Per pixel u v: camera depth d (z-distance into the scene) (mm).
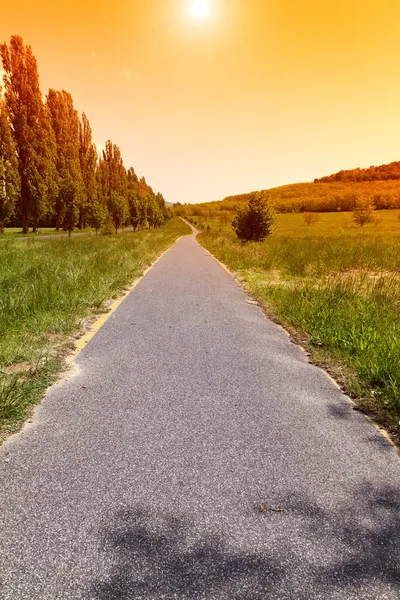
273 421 2988
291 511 1985
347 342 4863
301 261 13742
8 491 2082
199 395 3422
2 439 2629
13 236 32594
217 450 2549
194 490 2127
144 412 3066
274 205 25594
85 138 57438
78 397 3324
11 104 36250
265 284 9883
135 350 4641
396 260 14328
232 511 1967
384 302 7020
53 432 2730
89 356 4402
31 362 4094
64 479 2193
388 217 102562
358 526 1895
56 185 40188
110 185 73562
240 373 3986
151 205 75750
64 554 1666
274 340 5254
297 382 3807
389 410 3219
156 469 2312
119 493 2082
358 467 2416
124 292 8742
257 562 1652
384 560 1687
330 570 1623
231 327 5863
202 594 1490
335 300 6949
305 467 2391
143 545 1725
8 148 34375
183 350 4688
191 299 8047
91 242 22500
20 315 5719
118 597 1471
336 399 3451
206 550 1708
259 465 2393
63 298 6707
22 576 1558
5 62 35625
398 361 3924
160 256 19609
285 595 1500
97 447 2545
